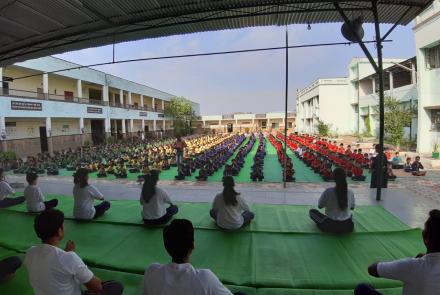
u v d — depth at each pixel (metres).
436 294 1.78
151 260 3.62
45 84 20.72
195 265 3.49
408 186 7.96
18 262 3.26
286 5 5.92
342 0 5.30
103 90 28.78
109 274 3.32
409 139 17.69
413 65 19.03
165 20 6.37
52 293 2.08
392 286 2.99
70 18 6.00
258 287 3.04
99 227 4.74
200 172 10.16
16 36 6.84
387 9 6.03
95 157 15.99
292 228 4.59
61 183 9.12
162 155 15.20
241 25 6.77
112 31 6.81
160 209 4.75
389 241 4.08
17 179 10.63
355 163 10.84
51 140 20.16
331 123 33.88
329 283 3.07
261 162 13.02
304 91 43.75
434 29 14.41
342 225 4.30
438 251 1.86
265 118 57.75
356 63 30.06
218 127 58.53
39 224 2.16
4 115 16.53
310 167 12.60
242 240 4.16
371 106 25.78
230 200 4.43
